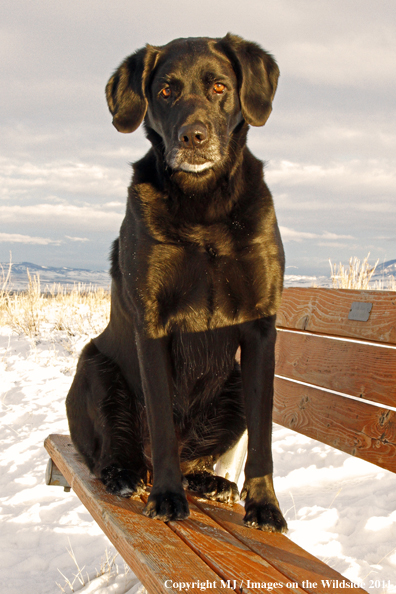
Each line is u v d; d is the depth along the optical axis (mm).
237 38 2387
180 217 2055
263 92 2320
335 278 5840
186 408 2348
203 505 1921
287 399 2693
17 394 5629
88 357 2633
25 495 3303
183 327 2182
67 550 2623
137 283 2123
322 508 2662
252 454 1900
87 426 2475
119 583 2285
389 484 2854
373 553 2221
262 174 2238
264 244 2061
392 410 2008
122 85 2375
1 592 2303
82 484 2117
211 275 2074
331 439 2301
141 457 2354
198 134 1988
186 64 2221
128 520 1669
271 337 2092
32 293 10938
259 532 1642
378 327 2115
